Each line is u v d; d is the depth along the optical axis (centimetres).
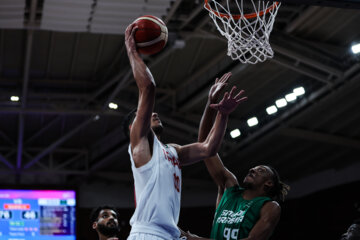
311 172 1780
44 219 1142
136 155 335
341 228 1602
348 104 1395
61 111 1420
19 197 1142
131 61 348
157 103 1462
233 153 1636
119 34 1170
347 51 1233
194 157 371
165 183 337
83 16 1033
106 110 1442
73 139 1672
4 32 1155
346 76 1255
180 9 1081
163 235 328
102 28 1079
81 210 1766
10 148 1636
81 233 1736
